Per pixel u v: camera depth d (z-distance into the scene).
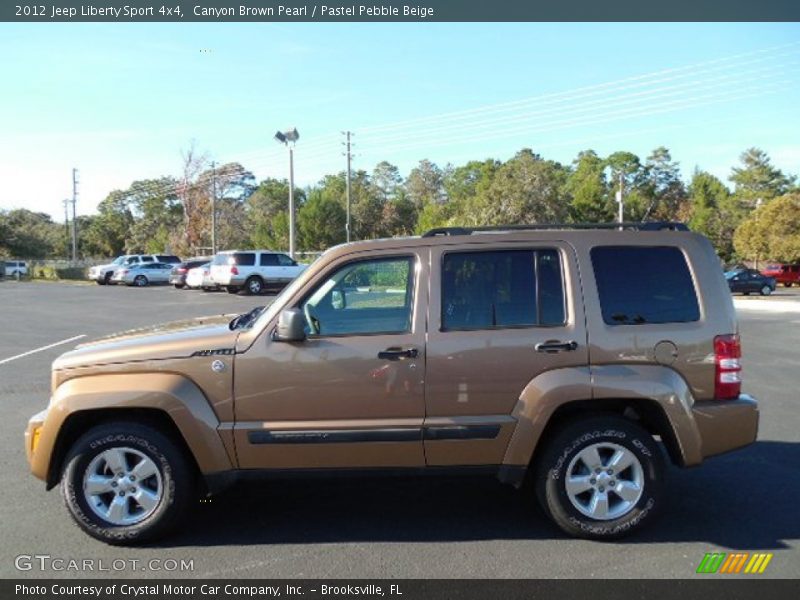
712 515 4.81
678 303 4.50
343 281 4.49
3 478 5.70
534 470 4.52
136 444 4.31
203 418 4.27
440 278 4.45
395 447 4.32
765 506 4.98
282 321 4.27
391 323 4.43
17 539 4.46
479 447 4.34
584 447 4.38
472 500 5.15
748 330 17.20
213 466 4.31
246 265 30.83
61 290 35.78
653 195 82.94
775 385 9.55
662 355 4.40
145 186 90.06
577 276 4.47
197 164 62.16
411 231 77.00
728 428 4.42
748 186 88.62
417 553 4.21
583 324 4.40
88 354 4.41
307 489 5.42
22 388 9.40
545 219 41.88
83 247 102.00
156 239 75.44
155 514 4.32
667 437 4.45
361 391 4.32
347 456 4.33
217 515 4.87
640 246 4.57
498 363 4.32
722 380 4.45
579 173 82.94
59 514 4.90
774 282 41.12
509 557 4.14
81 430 4.53
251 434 4.29
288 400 4.32
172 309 22.77
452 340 4.34
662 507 4.41
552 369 4.35
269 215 80.44
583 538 4.39
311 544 4.36
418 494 5.29
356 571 3.96
